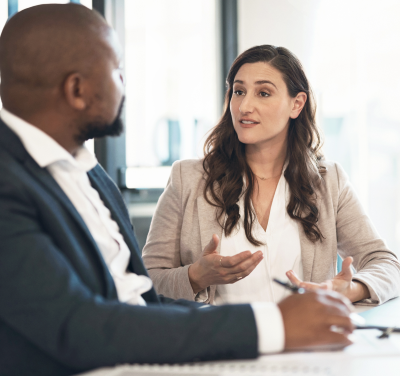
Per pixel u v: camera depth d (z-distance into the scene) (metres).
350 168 3.35
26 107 0.74
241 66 1.54
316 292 0.72
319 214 1.54
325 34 3.22
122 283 0.83
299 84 1.53
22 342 0.63
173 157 2.99
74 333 0.59
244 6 3.16
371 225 1.57
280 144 1.57
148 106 2.87
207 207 1.53
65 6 0.75
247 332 0.65
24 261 0.60
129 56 2.78
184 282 1.32
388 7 3.28
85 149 0.84
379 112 3.34
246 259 1.18
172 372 0.61
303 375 0.61
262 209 1.56
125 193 2.78
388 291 1.29
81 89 0.74
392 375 0.62
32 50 0.72
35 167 0.71
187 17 3.02
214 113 3.17
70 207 0.71
